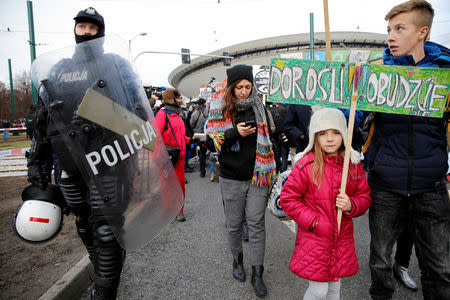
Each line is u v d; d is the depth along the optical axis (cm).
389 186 165
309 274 155
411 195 160
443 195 159
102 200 138
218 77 6819
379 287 177
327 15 164
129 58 158
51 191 161
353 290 209
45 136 150
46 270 219
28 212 149
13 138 2267
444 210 159
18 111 3888
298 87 164
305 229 160
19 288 195
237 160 210
